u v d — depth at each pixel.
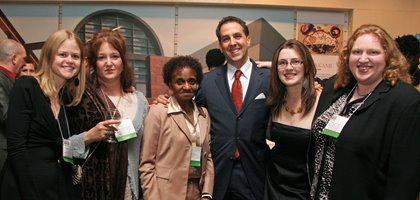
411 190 1.57
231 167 2.33
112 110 2.10
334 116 1.88
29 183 1.76
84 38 4.67
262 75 2.48
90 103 2.06
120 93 2.25
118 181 2.06
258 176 2.33
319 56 4.79
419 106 1.60
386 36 1.76
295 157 2.11
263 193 2.32
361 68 1.77
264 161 2.36
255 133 2.33
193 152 2.18
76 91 2.02
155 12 4.72
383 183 1.68
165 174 2.12
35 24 4.68
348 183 1.71
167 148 2.15
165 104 2.24
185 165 2.15
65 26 4.68
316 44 4.80
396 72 1.73
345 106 1.89
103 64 2.11
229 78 2.54
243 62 2.53
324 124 1.92
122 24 4.70
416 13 4.77
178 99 2.26
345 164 1.73
